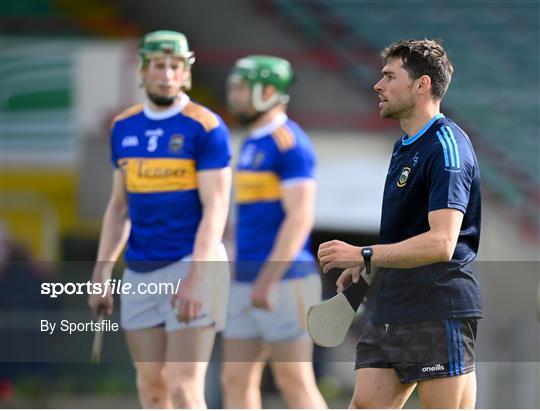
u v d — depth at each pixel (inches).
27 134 1638.8
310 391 895.1
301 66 1715.1
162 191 769.6
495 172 1627.7
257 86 924.6
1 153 1635.1
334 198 1438.2
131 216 784.9
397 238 638.5
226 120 1635.1
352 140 1593.3
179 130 768.3
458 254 631.2
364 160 1528.1
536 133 1686.8
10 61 1662.2
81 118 1637.6
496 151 1660.9
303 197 920.9
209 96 1688.0
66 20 1712.6
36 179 1625.2
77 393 1171.3
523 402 1165.7
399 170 635.5
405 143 639.1
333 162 1518.2
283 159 922.7
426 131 630.5
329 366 1144.2
